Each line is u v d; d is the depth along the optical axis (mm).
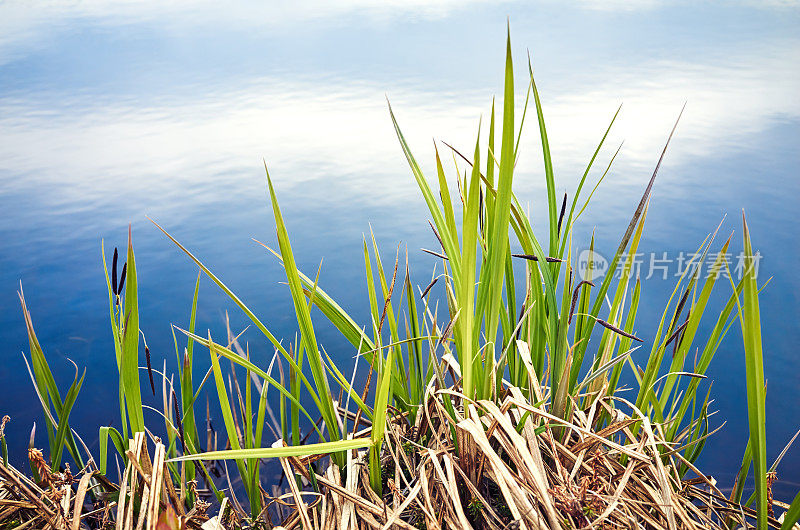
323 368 657
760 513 592
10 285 1774
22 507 659
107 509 672
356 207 2205
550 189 640
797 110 3008
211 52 4988
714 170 2340
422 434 687
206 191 2412
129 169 2680
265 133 3111
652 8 5875
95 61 4793
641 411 693
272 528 670
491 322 630
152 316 1567
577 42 4797
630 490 670
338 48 4973
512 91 546
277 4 6758
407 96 3623
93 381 1311
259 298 1644
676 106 3207
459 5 6363
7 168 2734
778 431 1125
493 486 658
